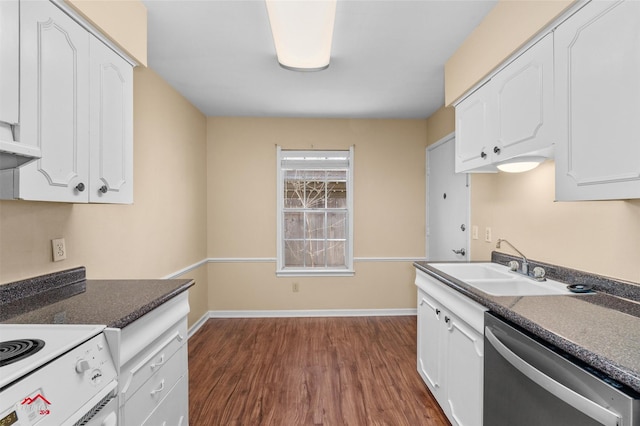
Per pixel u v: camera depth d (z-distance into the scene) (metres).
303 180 4.03
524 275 1.92
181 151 3.13
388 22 1.94
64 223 1.64
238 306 3.90
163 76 2.70
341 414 2.02
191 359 2.78
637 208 1.38
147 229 2.48
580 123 1.20
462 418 1.67
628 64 1.01
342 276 3.95
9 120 1.00
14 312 1.18
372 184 3.97
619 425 0.75
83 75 1.31
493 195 2.50
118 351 1.04
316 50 2.36
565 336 0.96
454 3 1.76
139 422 1.20
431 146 3.78
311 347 3.01
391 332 3.38
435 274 1.98
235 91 3.05
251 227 3.92
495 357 1.31
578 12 1.21
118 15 1.51
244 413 2.03
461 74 2.20
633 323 1.08
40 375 0.78
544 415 1.01
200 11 1.83
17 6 1.03
